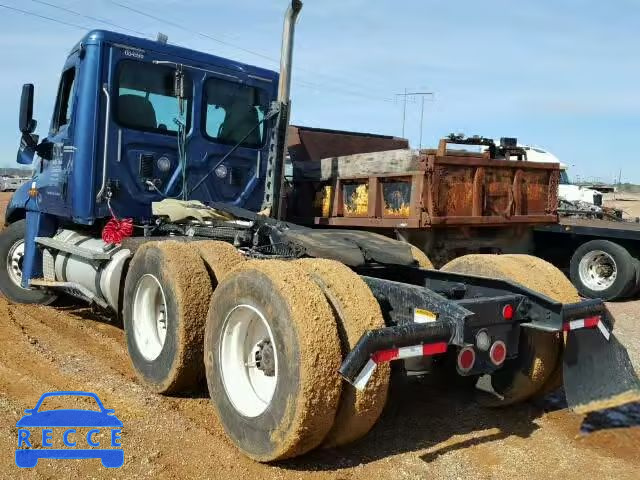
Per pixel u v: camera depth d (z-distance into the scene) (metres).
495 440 4.23
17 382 4.85
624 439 4.30
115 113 6.24
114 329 6.69
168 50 6.52
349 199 7.70
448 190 6.77
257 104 7.20
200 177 6.78
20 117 7.09
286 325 3.45
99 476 3.43
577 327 4.01
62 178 6.65
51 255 7.13
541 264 4.90
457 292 4.55
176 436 3.99
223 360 3.99
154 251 4.73
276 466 3.67
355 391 3.50
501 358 3.96
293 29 6.95
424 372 4.28
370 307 3.65
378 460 3.83
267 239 5.30
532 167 7.63
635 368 5.84
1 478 3.37
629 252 10.01
